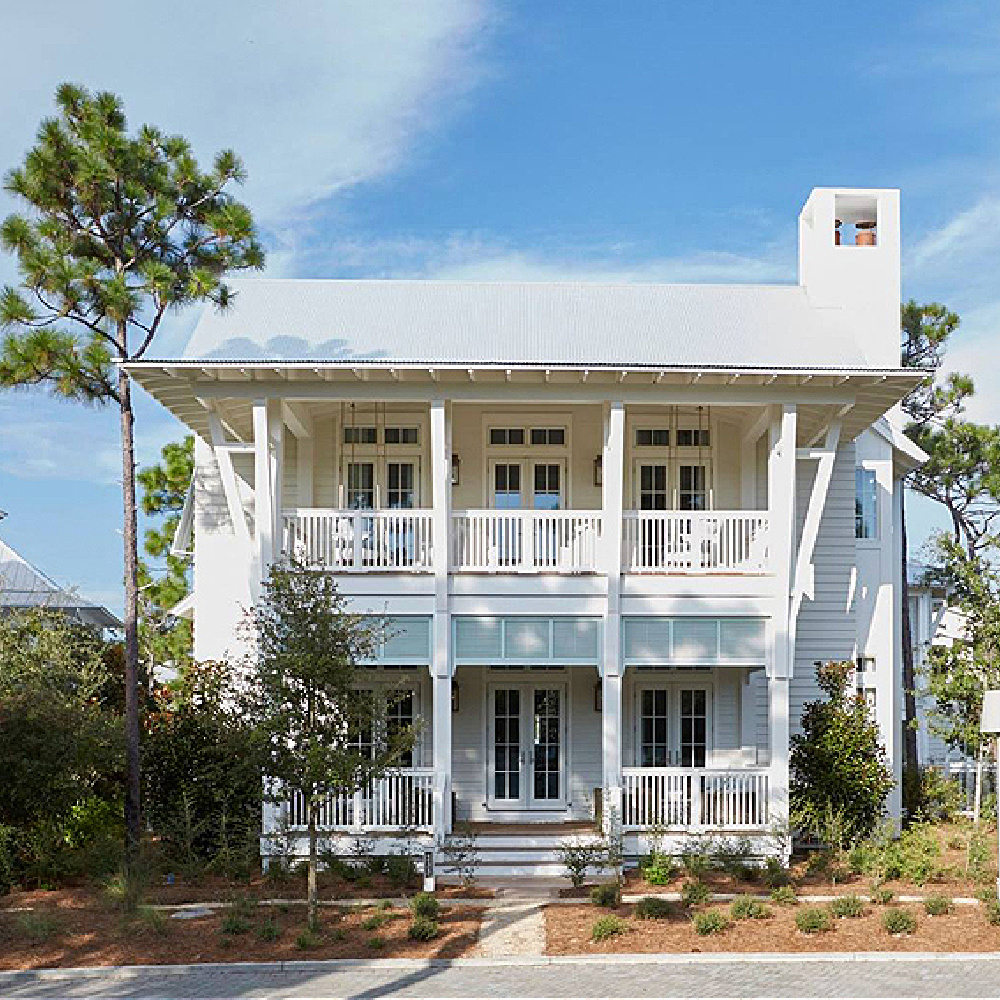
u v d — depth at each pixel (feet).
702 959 43.55
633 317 70.59
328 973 42.57
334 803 59.52
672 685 70.79
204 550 71.82
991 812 71.05
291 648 46.80
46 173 61.82
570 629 61.16
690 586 61.26
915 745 91.35
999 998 38.50
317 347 63.82
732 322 70.38
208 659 70.23
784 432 61.26
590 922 48.78
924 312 110.11
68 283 60.90
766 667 61.36
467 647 61.05
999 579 71.56
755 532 62.69
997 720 49.93
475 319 69.46
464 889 55.42
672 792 60.59
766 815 60.39
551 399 61.36
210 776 59.06
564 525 63.16
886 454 75.25
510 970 42.60
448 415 62.34
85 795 61.82
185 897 53.83
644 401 61.31
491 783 69.77
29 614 72.74
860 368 59.41
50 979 42.16
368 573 60.85
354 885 55.77
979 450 110.32
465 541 64.03
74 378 61.46
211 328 66.64
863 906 50.55
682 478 71.87
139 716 67.77
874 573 74.38
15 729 56.75
